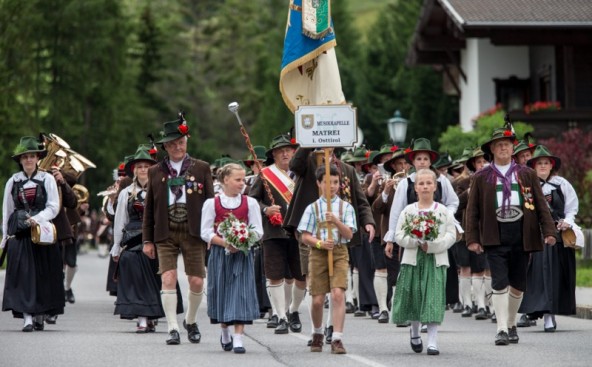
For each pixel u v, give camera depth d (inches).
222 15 6053.2
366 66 4138.8
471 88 2736.2
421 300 760.3
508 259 836.6
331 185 764.0
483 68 2662.4
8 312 1127.0
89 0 3703.3
